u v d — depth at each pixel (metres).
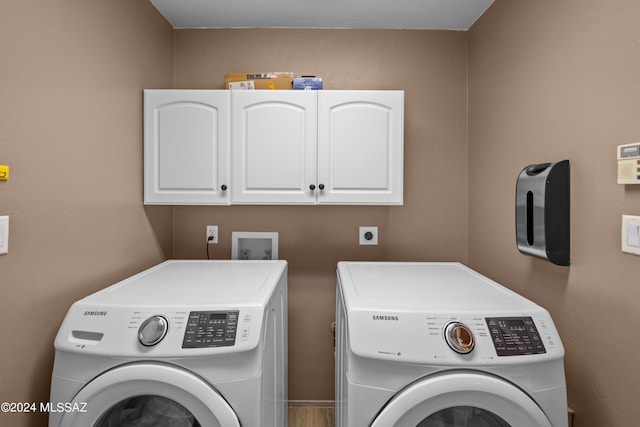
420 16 1.93
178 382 0.98
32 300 1.08
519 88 1.54
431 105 2.07
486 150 1.85
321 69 2.05
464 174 2.08
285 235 2.09
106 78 1.43
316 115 1.73
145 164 1.72
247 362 1.03
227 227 2.09
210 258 2.09
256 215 2.09
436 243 2.09
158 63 1.88
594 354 1.12
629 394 0.99
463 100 2.08
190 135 1.72
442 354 0.97
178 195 1.72
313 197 1.74
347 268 1.67
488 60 1.82
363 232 2.09
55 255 1.17
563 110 1.25
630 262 0.99
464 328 0.99
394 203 1.74
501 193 1.70
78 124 1.27
